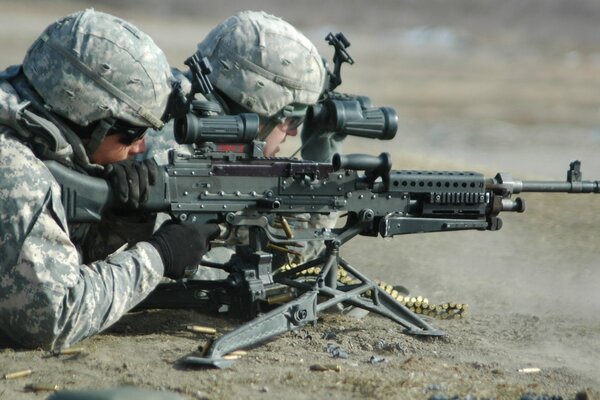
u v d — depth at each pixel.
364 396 12.77
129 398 10.78
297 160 15.59
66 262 13.51
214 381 13.07
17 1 122.81
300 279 17.75
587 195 34.34
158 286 16.39
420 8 152.50
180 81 15.97
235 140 14.91
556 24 145.00
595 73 90.81
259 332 14.40
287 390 12.88
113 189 14.14
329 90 19.95
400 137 51.09
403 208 16.08
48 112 14.04
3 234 13.32
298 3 155.50
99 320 13.85
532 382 13.86
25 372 13.09
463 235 27.53
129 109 14.34
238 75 18.25
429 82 79.50
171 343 14.94
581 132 55.50
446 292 21.03
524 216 30.39
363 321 17.03
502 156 44.94
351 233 15.96
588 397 12.88
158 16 135.12
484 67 93.81
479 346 15.80
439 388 13.09
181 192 14.73
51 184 13.59
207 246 14.95
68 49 14.02
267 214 15.37
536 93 74.56
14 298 13.38
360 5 153.50
